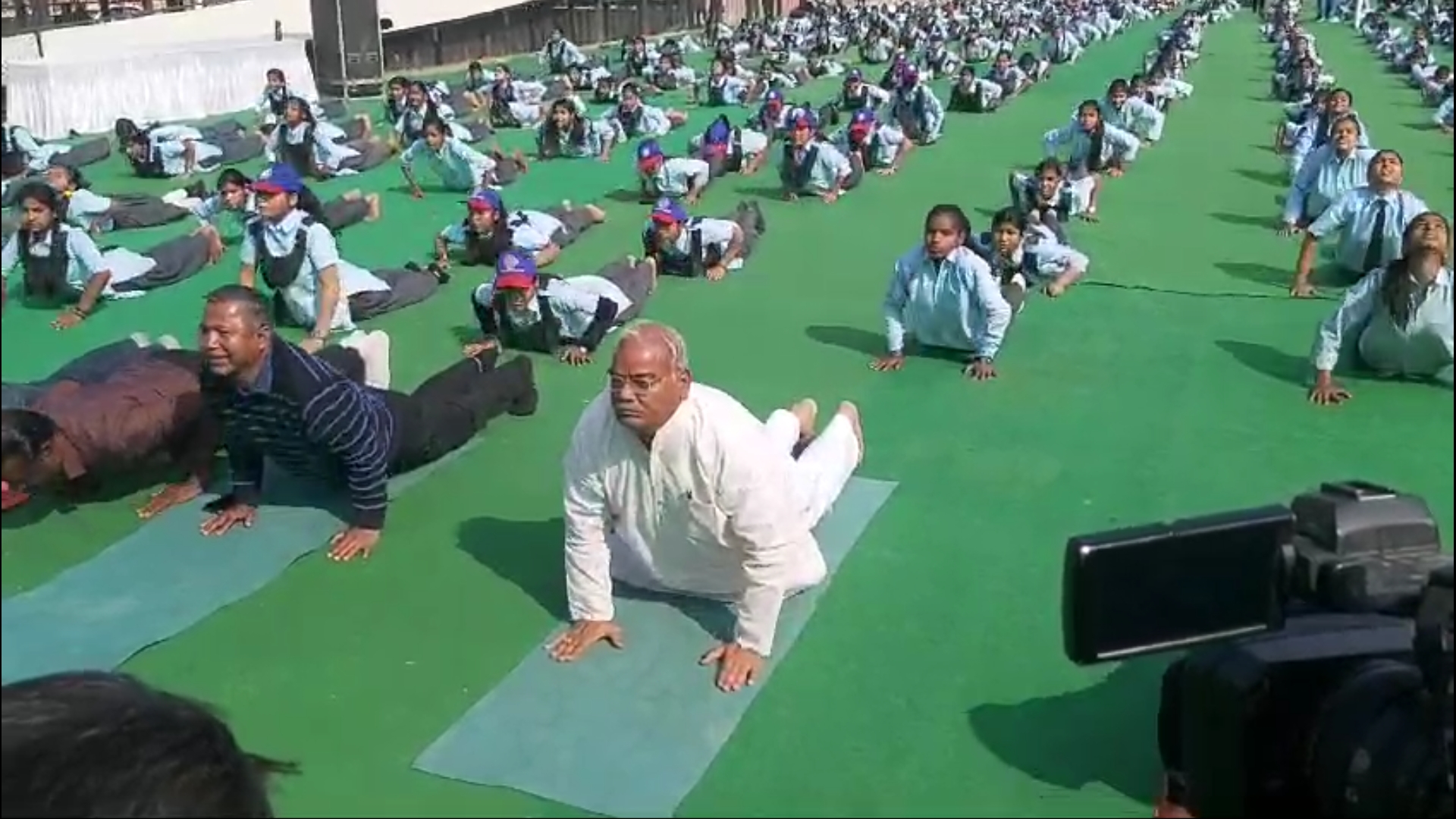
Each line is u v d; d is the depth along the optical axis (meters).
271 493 4.59
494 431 5.25
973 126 14.68
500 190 10.62
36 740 1.92
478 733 3.22
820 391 5.76
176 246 7.65
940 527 4.36
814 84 19.97
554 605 3.86
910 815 2.94
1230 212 9.41
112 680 2.10
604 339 6.43
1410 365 5.57
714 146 11.21
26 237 6.71
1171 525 2.22
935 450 5.03
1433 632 2.12
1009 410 5.47
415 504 4.55
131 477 4.62
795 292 7.43
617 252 8.62
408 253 8.56
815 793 3.02
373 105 16.23
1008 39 24.08
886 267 8.05
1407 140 10.04
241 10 17.27
